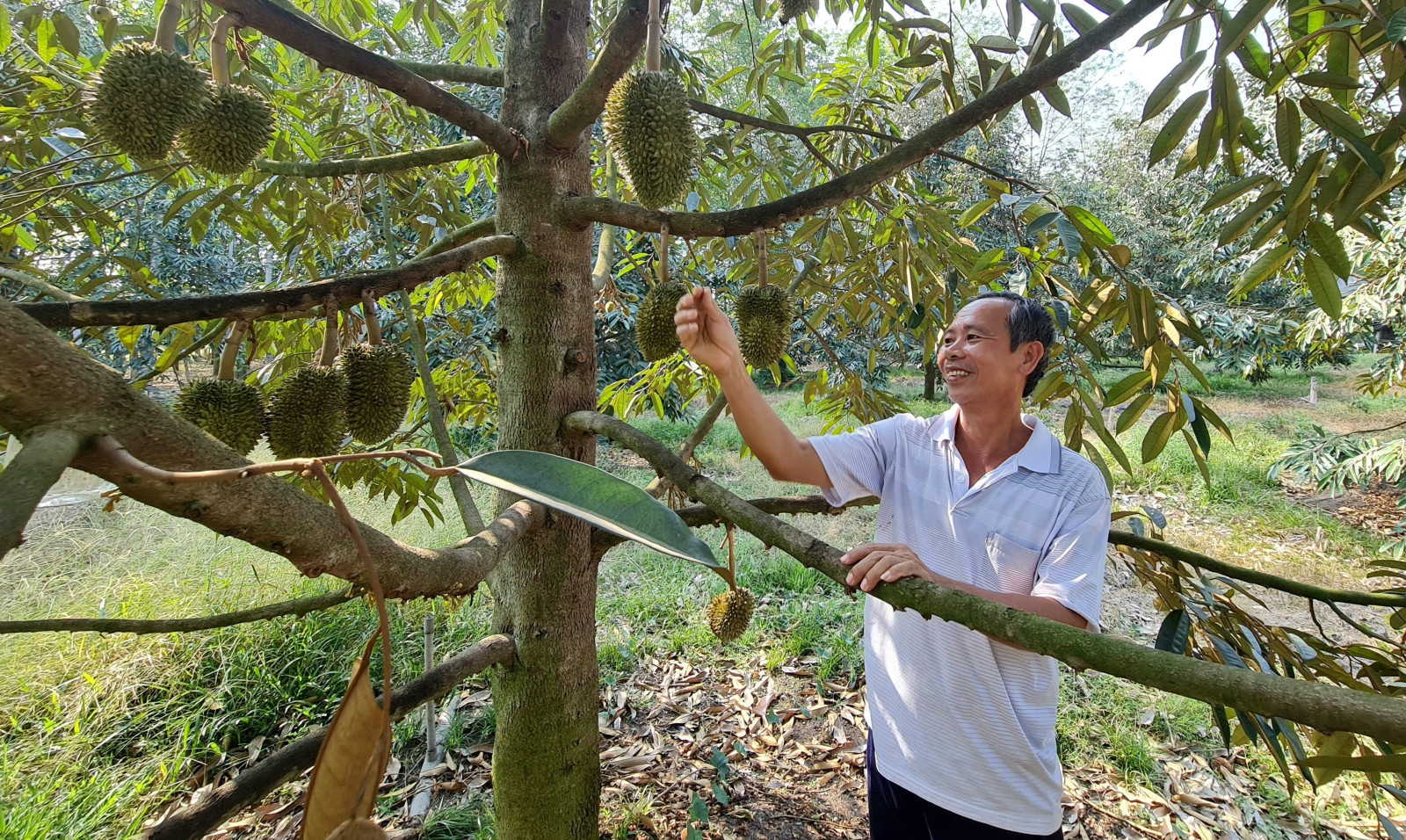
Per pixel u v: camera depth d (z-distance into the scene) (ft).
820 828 8.52
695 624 12.71
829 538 17.04
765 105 10.03
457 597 3.21
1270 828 8.51
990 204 4.53
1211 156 4.47
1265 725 4.47
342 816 1.61
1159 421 5.50
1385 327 23.22
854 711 10.60
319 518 2.41
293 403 3.73
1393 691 4.80
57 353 1.80
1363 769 2.20
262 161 4.87
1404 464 16.11
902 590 2.44
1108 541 5.26
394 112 8.27
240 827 8.13
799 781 9.26
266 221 7.39
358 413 4.09
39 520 13.38
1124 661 1.95
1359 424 30.25
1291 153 4.20
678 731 10.15
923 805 5.47
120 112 3.39
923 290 7.79
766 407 4.75
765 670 11.57
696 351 4.18
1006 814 5.08
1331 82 3.81
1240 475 23.06
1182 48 4.58
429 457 2.14
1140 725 10.40
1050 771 5.12
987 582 4.97
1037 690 5.08
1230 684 1.79
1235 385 42.55
